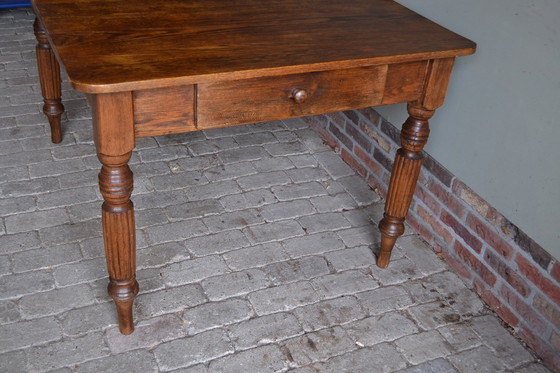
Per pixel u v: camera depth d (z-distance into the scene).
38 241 2.64
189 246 2.69
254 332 2.31
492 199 2.40
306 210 2.98
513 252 2.36
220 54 1.94
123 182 1.90
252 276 2.56
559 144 2.06
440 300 2.54
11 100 3.67
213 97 1.87
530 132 2.17
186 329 2.30
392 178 2.45
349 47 2.09
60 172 3.09
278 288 2.52
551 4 2.00
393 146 2.96
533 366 2.28
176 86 1.80
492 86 2.30
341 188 3.17
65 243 2.64
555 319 2.22
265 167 3.27
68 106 3.65
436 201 2.75
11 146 3.25
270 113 1.99
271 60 1.92
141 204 2.91
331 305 2.46
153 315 2.34
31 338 2.20
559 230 2.12
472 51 2.18
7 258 2.53
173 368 2.14
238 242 2.73
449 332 2.39
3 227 2.70
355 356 2.25
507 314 2.45
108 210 1.94
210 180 3.12
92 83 1.65
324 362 2.22
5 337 2.20
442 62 2.16
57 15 2.16
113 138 1.79
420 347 2.32
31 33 4.59
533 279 2.28
